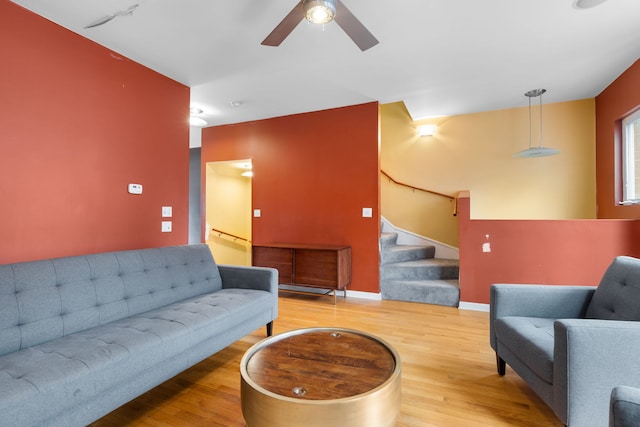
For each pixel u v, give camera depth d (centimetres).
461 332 293
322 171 432
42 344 170
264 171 468
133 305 222
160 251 263
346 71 318
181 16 230
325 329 202
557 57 291
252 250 424
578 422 138
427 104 419
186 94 347
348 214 417
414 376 215
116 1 213
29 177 221
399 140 508
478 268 357
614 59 296
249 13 227
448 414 175
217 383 209
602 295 196
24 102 219
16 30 215
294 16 181
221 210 545
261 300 262
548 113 423
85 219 254
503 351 205
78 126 250
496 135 450
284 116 454
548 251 332
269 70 315
